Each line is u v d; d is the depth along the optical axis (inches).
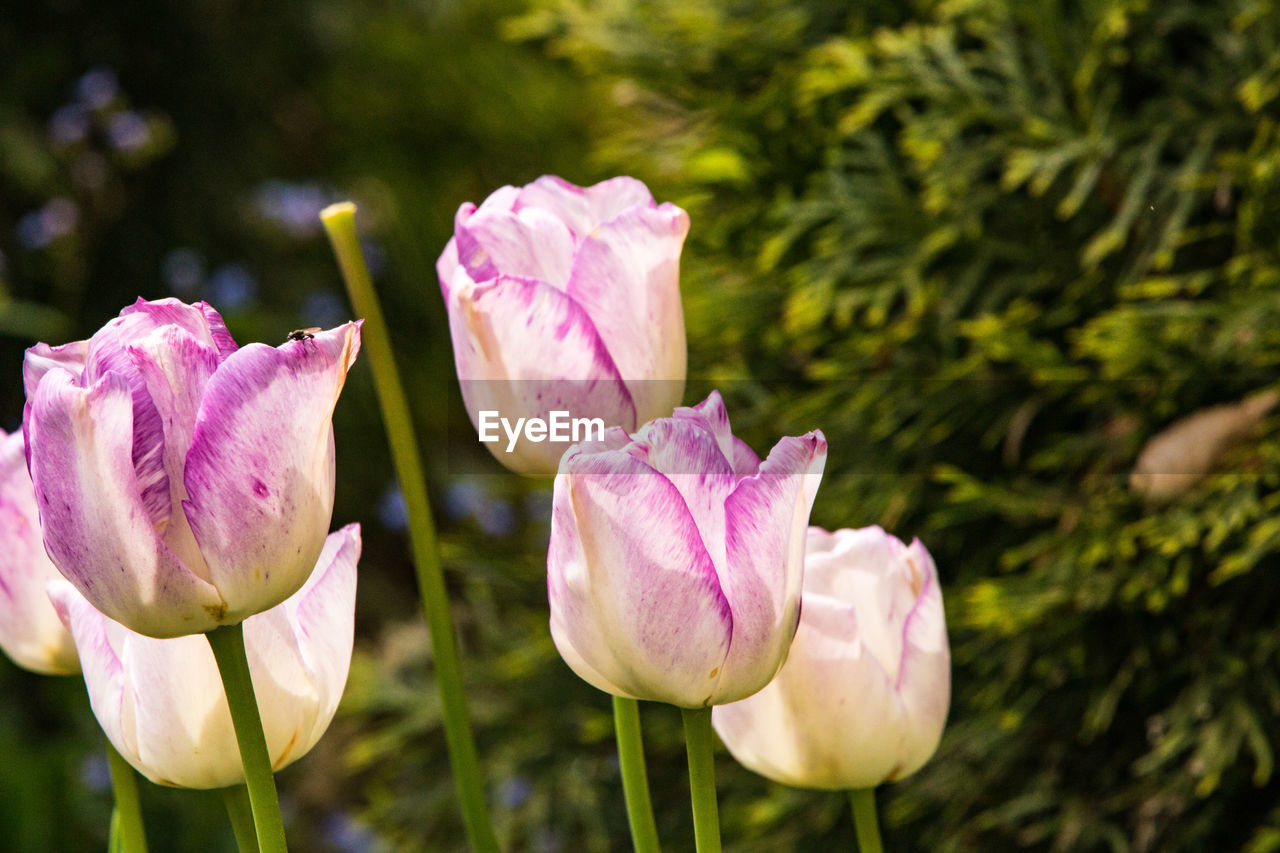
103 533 25.5
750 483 26.1
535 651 66.9
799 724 28.4
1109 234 52.8
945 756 59.2
